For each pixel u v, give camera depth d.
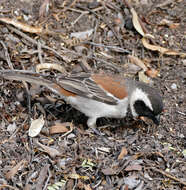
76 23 12.11
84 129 9.70
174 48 11.93
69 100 9.49
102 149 9.09
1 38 11.09
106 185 8.34
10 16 11.67
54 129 9.30
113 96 9.14
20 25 11.30
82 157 8.84
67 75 9.64
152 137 9.52
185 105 10.36
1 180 8.18
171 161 8.90
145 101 9.03
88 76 9.37
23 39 11.23
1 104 9.73
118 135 9.59
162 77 11.15
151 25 12.58
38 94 10.15
